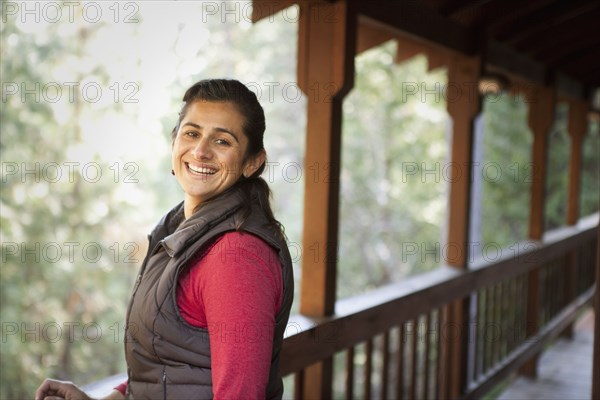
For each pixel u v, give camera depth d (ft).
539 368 19.26
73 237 28.94
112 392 5.36
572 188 22.86
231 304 4.11
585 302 23.02
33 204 27.71
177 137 4.73
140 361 4.48
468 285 13.64
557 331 19.75
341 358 33.55
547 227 36.96
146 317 4.37
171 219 5.07
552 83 18.29
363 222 42.09
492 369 15.38
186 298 4.33
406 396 26.84
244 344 4.05
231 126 4.60
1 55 27.32
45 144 28.78
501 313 15.99
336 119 9.47
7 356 25.76
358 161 41.88
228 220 4.44
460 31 12.88
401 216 41.93
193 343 4.32
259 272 4.24
